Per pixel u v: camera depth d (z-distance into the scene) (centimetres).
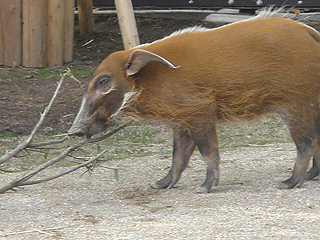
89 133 838
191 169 1031
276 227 677
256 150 1150
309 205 763
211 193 850
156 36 1964
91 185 940
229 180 933
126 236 668
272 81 826
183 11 2155
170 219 729
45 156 905
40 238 680
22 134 1259
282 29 835
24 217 775
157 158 1120
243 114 846
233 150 1159
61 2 1692
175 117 834
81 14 2009
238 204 780
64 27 1738
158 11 2191
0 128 1279
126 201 838
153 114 843
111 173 1015
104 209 798
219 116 851
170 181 905
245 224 691
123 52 855
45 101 1434
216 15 2088
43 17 1686
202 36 848
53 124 1309
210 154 848
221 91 826
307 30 849
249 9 2041
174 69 825
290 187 860
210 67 821
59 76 1630
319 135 895
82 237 675
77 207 814
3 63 1698
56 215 777
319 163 909
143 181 958
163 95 827
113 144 1226
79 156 1145
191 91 823
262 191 845
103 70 836
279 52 823
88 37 2022
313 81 834
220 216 729
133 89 833
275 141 1236
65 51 1766
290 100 838
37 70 1681
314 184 888
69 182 960
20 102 1424
